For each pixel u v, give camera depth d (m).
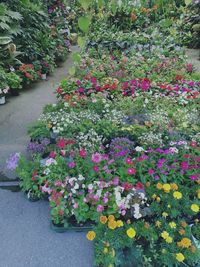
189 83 4.14
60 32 6.94
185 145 2.63
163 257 1.83
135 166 2.45
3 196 2.52
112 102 3.64
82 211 2.18
